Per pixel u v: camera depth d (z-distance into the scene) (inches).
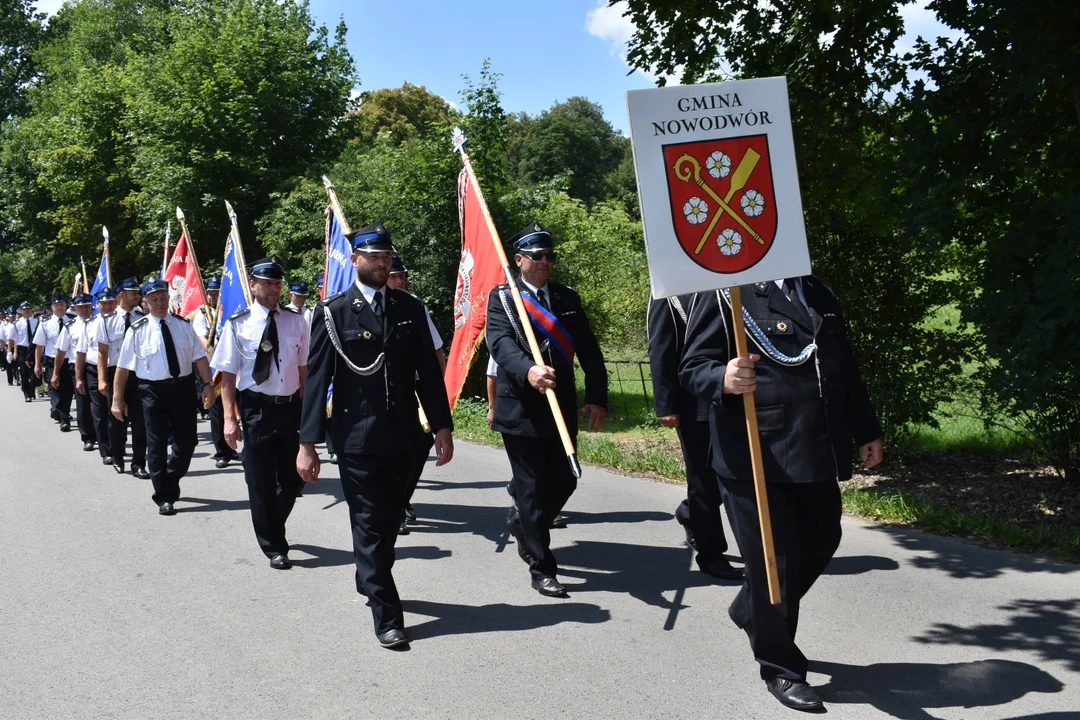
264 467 241.9
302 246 727.7
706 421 218.1
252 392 242.1
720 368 148.0
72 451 462.9
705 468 219.6
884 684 158.6
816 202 325.7
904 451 349.4
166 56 1038.4
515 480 217.6
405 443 189.6
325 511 307.7
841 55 320.2
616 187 2279.8
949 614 189.6
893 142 312.8
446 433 198.4
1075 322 235.6
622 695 158.6
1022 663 165.2
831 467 147.6
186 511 312.5
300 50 1058.7
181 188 945.5
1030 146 268.4
